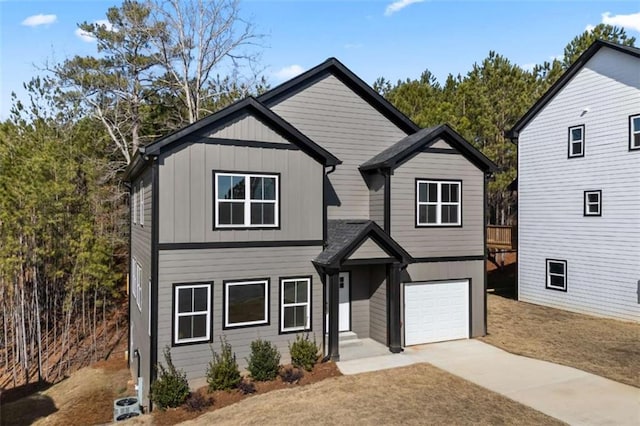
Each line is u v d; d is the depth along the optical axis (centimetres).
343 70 1396
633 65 1544
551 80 2825
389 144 1470
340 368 1113
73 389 1505
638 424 782
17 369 1877
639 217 1523
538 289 1895
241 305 1112
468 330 1412
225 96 2516
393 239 1300
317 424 800
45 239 1805
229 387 1012
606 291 1630
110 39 2194
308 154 1191
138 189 1419
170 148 1046
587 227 1697
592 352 1226
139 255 1362
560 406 862
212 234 1083
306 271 1184
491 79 2956
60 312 2120
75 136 2205
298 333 1169
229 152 1105
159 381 981
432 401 891
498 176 2781
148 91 2430
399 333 1246
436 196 1378
